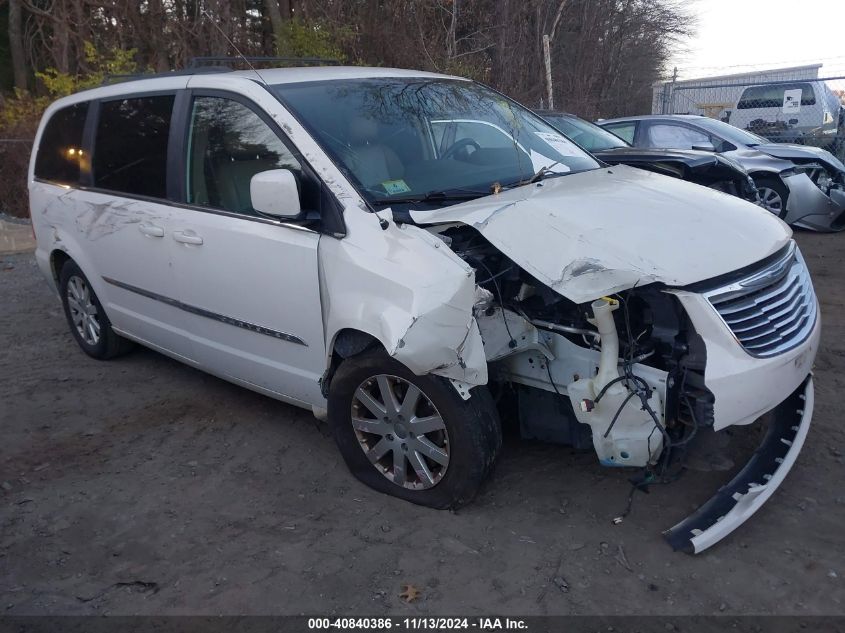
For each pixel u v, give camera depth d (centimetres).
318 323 375
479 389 342
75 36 1733
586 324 334
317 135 388
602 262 313
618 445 322
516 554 329
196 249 431
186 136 449
